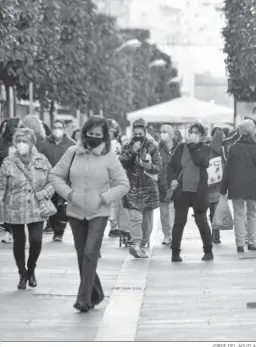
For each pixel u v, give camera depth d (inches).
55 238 1491.1
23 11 2080.5
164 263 1235.2
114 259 1275.8
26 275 1027.9
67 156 898.7
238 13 2201.0
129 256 1307.8
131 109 4945.9
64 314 883.4
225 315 871.1
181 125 3595.0
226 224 1368.1
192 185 1243.8
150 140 1291.8
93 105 3405.5
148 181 1283.2
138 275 1124.5
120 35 4318.4
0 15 1828.2
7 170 1005.2
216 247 1417.3
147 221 1336.1
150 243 1475.1
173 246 1249.4
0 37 1851.6
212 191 1503.4
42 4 2274.9
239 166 1326.3
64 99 2785.4
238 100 2516.0
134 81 5280.5
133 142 1282.0
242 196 1325.0
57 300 957.8
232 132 1584.6
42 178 1010.1
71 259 1266.0
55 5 2386.8
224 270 1165.1
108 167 892.6
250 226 1366.9
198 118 3203.7
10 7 1830.7
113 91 3909.9
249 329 801.6
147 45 6146.7
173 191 1246.3
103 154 894.4
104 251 1365.7
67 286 1042.7
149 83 6289.4
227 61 2375.7
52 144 1508.4
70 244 1448.1
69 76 2792.8
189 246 1439.5
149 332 798.5
